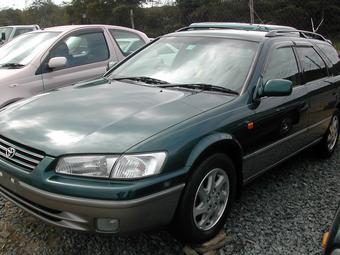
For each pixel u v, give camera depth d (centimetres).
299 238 339
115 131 289
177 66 409
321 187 442
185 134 295
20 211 370
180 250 318
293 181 456
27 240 327
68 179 271
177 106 329
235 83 371
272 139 390
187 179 293
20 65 586
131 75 425
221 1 1476
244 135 346
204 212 318
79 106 336
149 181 269
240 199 405
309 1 1537
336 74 535
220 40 421
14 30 1482
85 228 272
